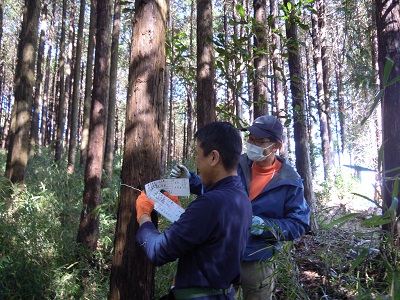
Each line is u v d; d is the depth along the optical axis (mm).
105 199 6555
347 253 2721
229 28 16797
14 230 3982
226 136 1768
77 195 6629
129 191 2246
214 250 1648
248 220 1794
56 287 3668
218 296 1670
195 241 1621
